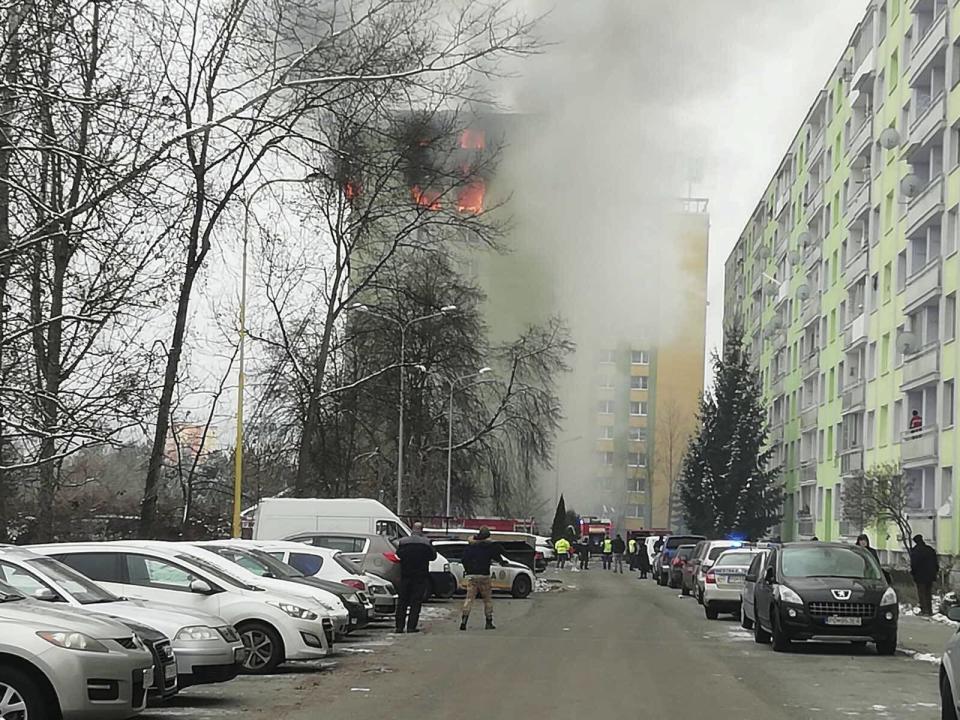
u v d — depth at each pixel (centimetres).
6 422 1770
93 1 1695
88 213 1692
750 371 8219
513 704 1377
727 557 3089
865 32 6197
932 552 3100
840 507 6284
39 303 1911
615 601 3966
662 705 1394
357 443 4906
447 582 3747
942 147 4753
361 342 4622
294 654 1661
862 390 5872
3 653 1027
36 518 2798
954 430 4347
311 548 2428
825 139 7112
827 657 2038
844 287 6444
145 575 1628
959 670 1064
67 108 1609
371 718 1253
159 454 2805
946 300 4519
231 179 2620
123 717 1066
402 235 4159
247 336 4294
